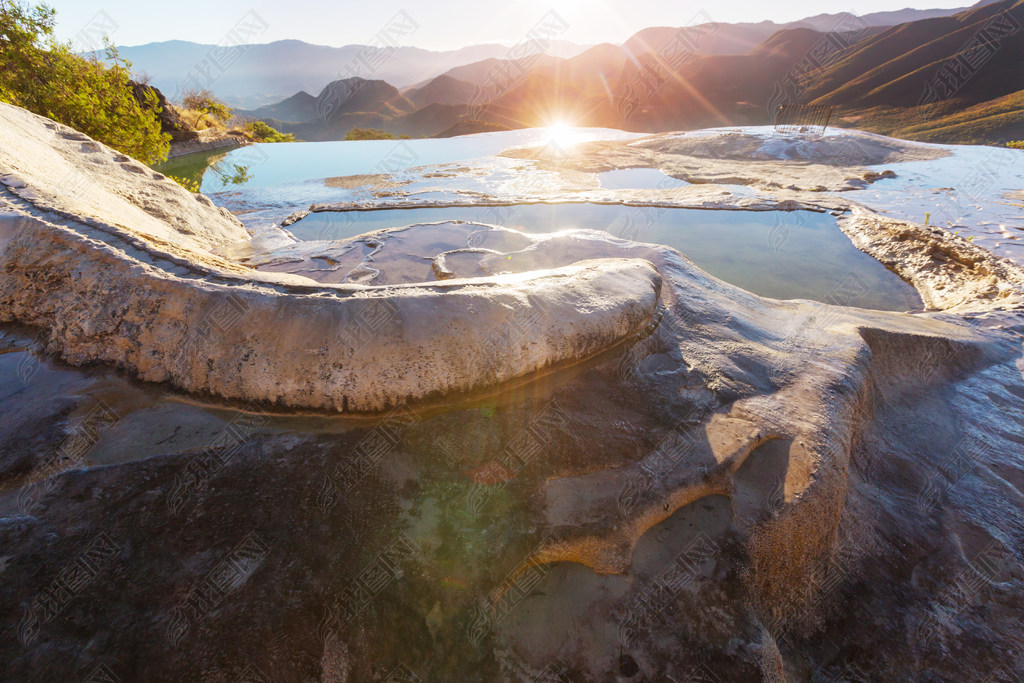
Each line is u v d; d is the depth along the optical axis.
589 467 1.75
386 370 1.74
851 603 1.79
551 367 2.07
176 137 13.86
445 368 1.79
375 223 6.54
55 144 4.48
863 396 2.38
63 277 2.08
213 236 4.94
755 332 2.72
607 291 2.38
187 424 1.74
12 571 1.30
